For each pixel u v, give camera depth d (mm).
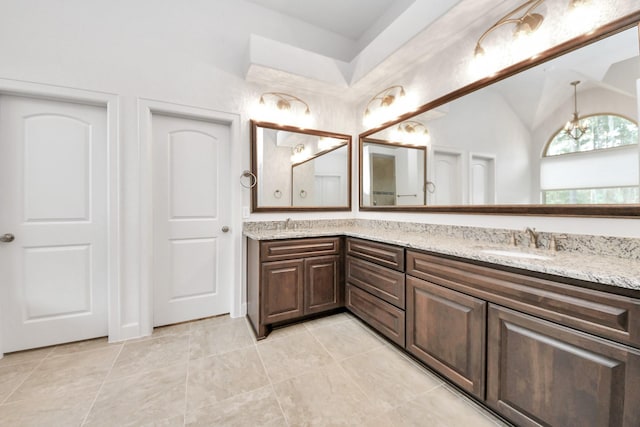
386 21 2545
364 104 2758
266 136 2416
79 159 1863
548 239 1337
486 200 1642
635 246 1070
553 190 1343
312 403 1296
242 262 2350
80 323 1895
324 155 2703
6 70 1609
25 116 1726
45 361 1645
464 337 1269
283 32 2547
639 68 1074
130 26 1927
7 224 1697
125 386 1418
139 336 1968
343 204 2820
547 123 1369
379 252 1841
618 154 1131
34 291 1771
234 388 1404
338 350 1781
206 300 2312
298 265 2080
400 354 1731
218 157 2330
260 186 2393
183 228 2207
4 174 1687
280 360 1666
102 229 1936
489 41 1602
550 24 1334
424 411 1246
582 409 879
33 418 1196
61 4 1736
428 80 2020
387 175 2447
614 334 815
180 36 2092
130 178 1932
